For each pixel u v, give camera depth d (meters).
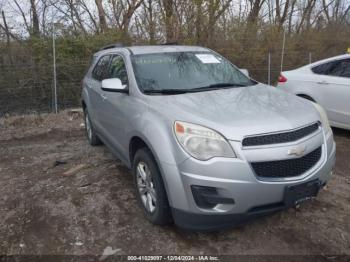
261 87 3.94
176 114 2.99
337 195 3.83
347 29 14.66
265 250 2.95
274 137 2.73
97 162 5.02
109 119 4.32
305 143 2.84
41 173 4.74
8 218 3.61
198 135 2.74
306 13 14.56
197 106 3.11
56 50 9.01
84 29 10.12
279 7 13.74
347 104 5.57
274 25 12.54
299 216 3.42
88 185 4.26
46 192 4.13
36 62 8.84
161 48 4.43
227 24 11.45
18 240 3.23
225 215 2.71
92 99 5.15
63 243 3.15
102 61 5.20
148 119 3.19
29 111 8.70
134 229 3.30
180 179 2.78
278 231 3.19
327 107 5.89
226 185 2.63
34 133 6.91
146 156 3.18
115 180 4.36
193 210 2.77
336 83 5.71
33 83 8.73
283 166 2.75
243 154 2.64
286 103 3.29
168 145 2.87
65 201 3.89
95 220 3.48
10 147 6.04
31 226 3.44
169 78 3.87
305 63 12.47
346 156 5.09
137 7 10.56
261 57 11.57
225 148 2.66
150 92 3.61
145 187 3.39
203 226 2.83
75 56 9.31
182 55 4.29
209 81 3.96
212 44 11.02
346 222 3.30
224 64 4.42
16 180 4.54
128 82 3.82
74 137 6.49
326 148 3.09
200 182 2.69
